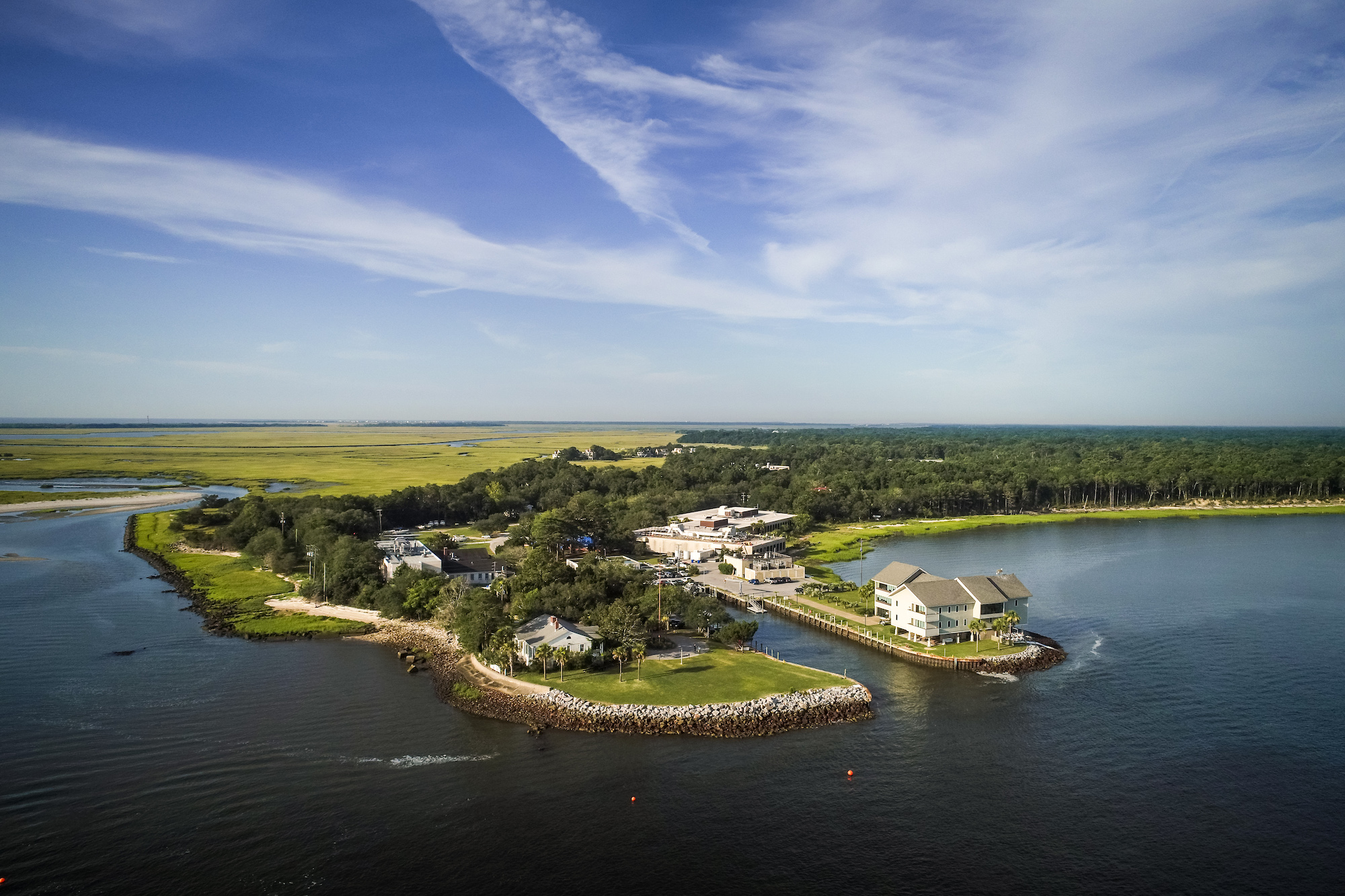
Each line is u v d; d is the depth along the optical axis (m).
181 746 90.19
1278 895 64.44
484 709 101.69
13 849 68.62
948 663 121.75
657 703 101.25
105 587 169.38
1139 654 126.50
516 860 68.50
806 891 64.50
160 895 62.88
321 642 133.88
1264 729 96.94
